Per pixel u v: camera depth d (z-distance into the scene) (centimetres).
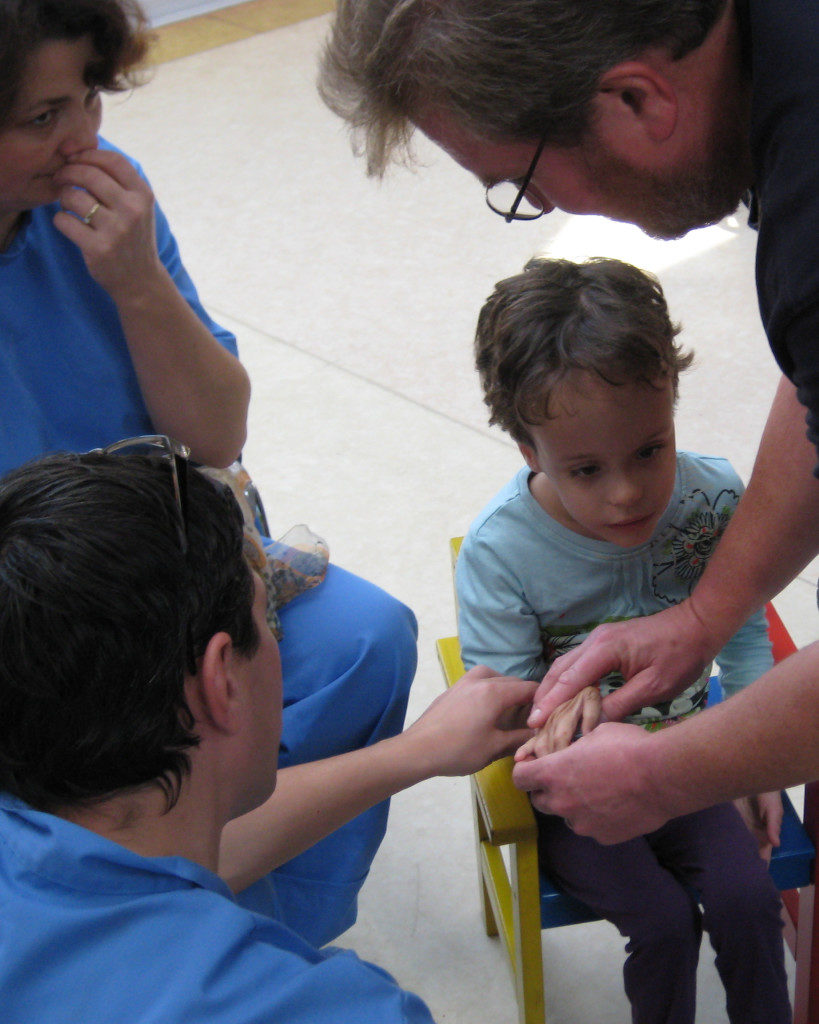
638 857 132
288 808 120
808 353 83
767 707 101
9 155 118
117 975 72
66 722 76
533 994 142
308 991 75
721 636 126
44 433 138
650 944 130
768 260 85
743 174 96
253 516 152
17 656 75
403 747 126
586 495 124
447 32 86
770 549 123
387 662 149
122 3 116
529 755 124
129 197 125
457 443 279
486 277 343
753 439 264
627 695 126
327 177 411
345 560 247
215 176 421
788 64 79
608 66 85
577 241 351
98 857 76
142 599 76
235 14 562
